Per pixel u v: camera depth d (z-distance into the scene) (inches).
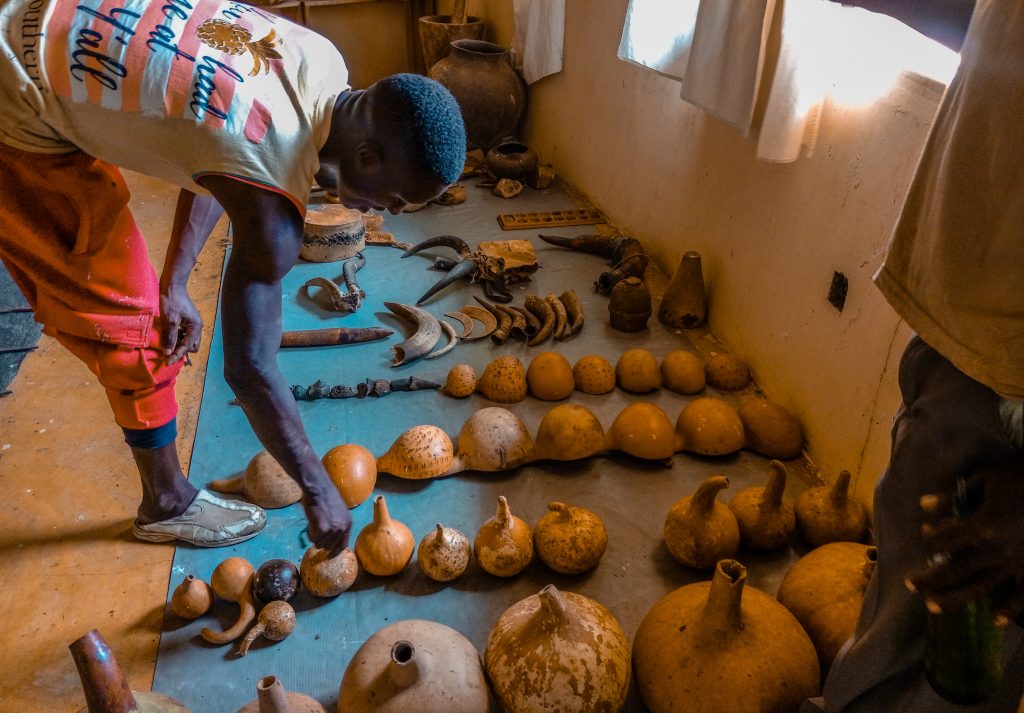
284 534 79.7
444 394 102.4
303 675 65.3
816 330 91.1
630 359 103.7
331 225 132.0
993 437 38.6
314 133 49.4
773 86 83.7
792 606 66.1
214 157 46.0
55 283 61.4
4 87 49.6
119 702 44.2
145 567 75.5
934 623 42.1
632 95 138.3
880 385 79.6
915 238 41.1
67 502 83.0
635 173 142.3
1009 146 33.7
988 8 35.0
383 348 112.4
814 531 78.1
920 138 71.7
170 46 47.0
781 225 97.1
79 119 49.7
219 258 135.6
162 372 68.4
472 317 120.0
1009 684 45.5
